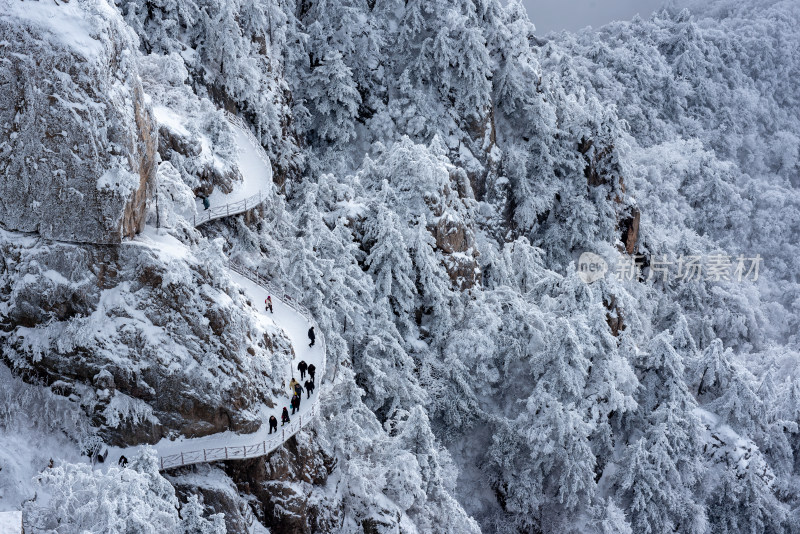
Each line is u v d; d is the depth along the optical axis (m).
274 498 32.16
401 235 48.59
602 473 51.00
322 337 38.06
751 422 55.34
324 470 35.53
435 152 55.00
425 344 50.88
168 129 40.38
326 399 37.78
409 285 49.22
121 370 29.22
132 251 29.94
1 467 26.14
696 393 58.03
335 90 61.09
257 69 54.25
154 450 26.28
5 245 29.23
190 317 30.61
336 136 62.34
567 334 48.66
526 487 47.47
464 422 49.78
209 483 29.84
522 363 52.19
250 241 42.41
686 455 51.84
